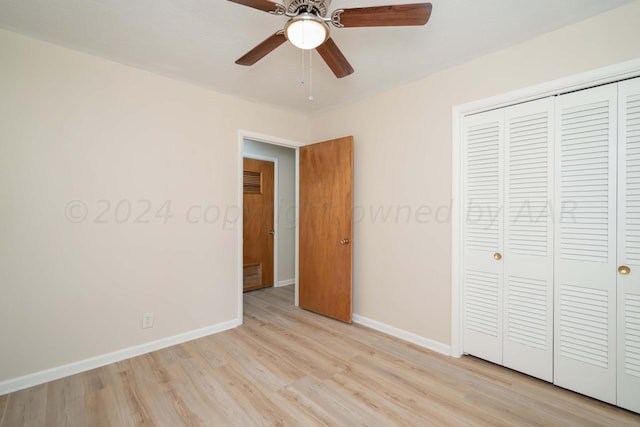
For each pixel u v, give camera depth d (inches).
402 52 81.3
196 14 66.3
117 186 87.7
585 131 69.2
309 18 50.5
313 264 128.0
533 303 76.9
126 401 68.8
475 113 86.7
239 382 76.5
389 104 107.0
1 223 71.7
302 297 133.2
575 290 70.7
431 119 94.8
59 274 78.8
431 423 61.8
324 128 132.7
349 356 90.2
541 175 75.5
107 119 86.0
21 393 71.4
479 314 86.7
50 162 77.6
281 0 61.2
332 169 120.6
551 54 72.1
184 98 101.0
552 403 67.7
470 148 88.0
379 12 49.8
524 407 66.6
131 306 90.0
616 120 65.4
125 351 88.5
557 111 72.9
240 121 115.6
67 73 80.0
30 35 74.3
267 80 100.0
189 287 101.9
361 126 117.0
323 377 78.7
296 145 134.9
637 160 63.2
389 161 106.8
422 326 97.2
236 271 114.0
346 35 73.4
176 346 96.9
